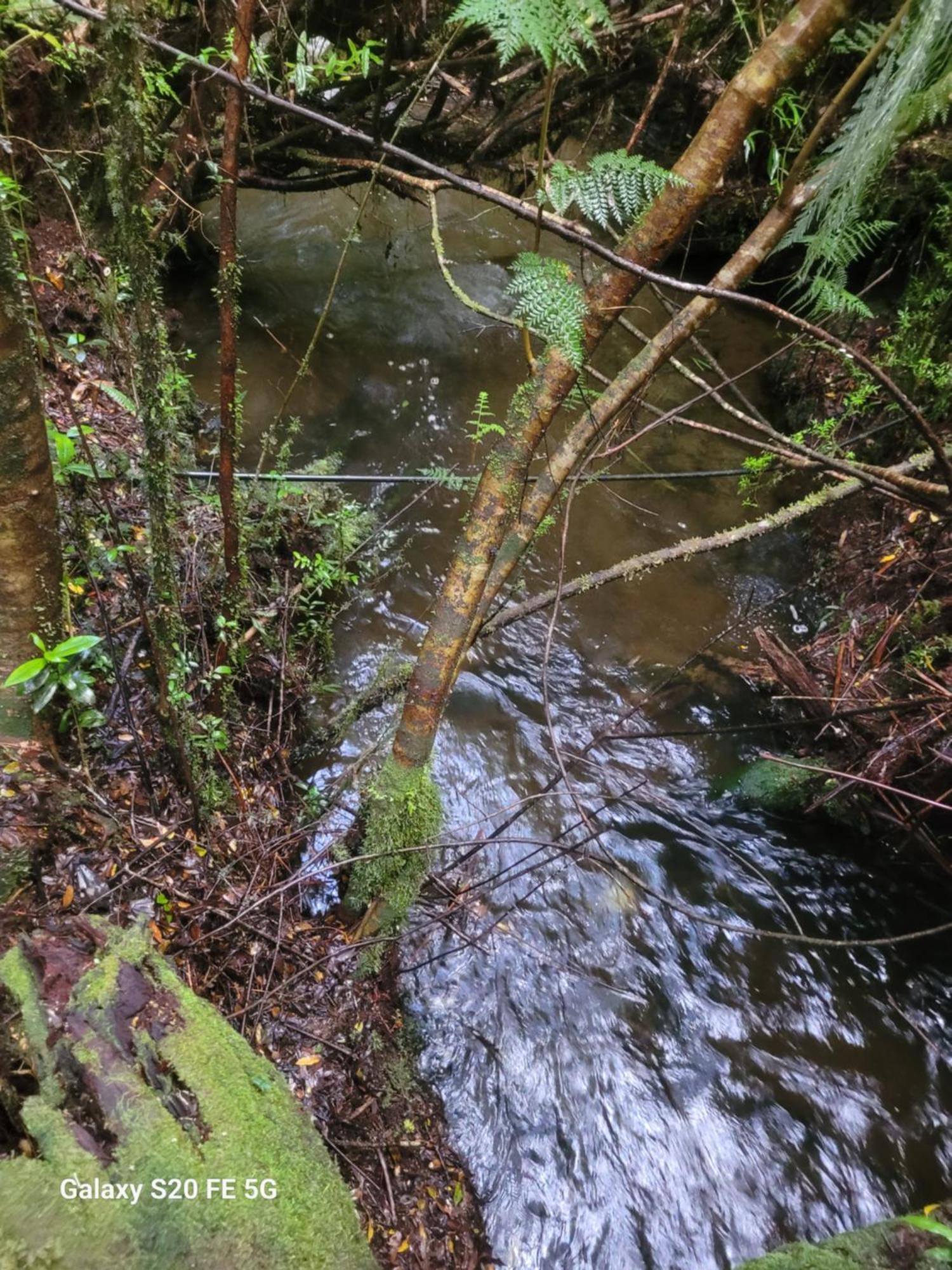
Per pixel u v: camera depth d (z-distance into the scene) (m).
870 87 1.68
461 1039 2.73
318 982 2.45
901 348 4.65
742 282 1.92
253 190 6.16
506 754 3.69
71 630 2.22
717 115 1.69
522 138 5.01
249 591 3.23
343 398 4.99
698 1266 2.45
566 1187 2.51
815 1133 2.80
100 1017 1.45
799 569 4.83
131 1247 1.20
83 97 3.69
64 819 2.09
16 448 1.80
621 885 3.30
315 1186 1.40
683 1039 2.94
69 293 3.68
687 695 4.13
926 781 3.53
